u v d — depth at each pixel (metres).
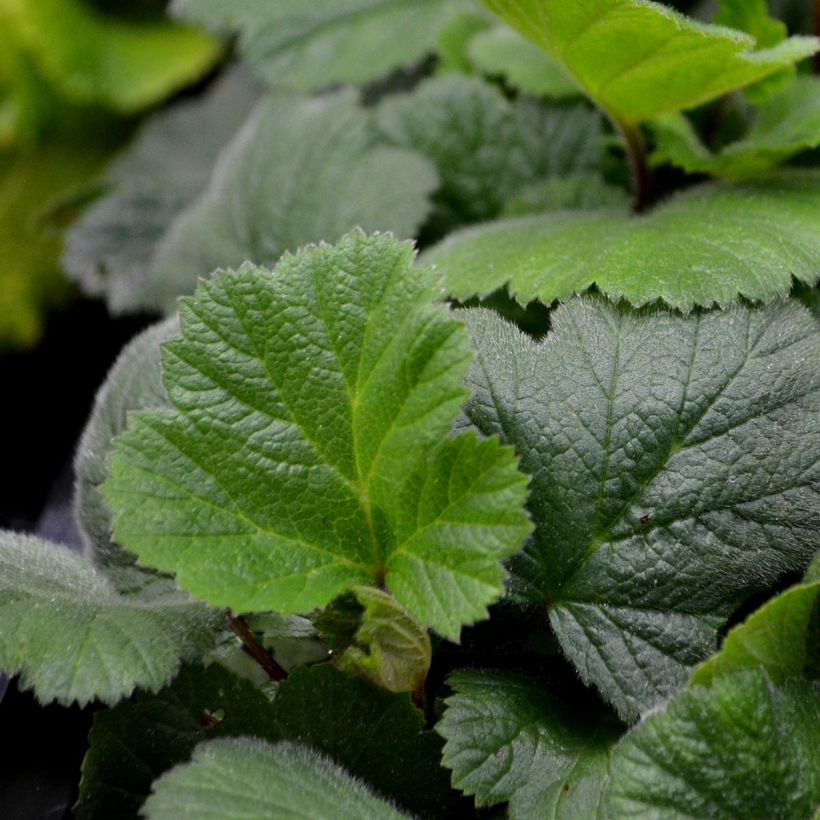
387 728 0.53
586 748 0.53
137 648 0.52
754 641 0.51
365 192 0.61
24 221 0.76
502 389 0.54
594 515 0.53
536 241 0.56
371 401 0.52
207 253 0.62
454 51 0.65
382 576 0.52
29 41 0.75
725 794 0.51
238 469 0.52
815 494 0.53
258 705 0.53
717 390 0.53
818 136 0.56
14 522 0.62
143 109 0.82
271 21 0.65
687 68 0.55
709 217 0.56
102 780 0.53
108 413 0.56
